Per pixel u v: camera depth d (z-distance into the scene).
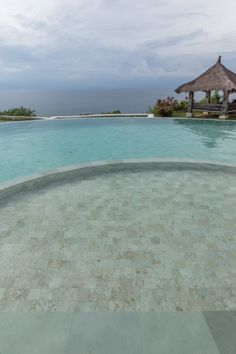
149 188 5.05
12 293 2.53
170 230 3.57
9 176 8.02
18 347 2.02
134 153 10.38
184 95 19.59
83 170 5.84
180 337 2.07
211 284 2.62
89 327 2.17
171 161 6.29
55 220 3.86
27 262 2.96
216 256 3.03
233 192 4.79
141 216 3.96
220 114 17.02
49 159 9.69
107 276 2.74
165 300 2.43
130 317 2.26
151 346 2.00
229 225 3.67
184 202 4.42
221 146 11.13
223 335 2.08
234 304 2.38
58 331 2.14
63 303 2.41
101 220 3.86
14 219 3.89
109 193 4.83
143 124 16.08
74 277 2.73
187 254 3.07
